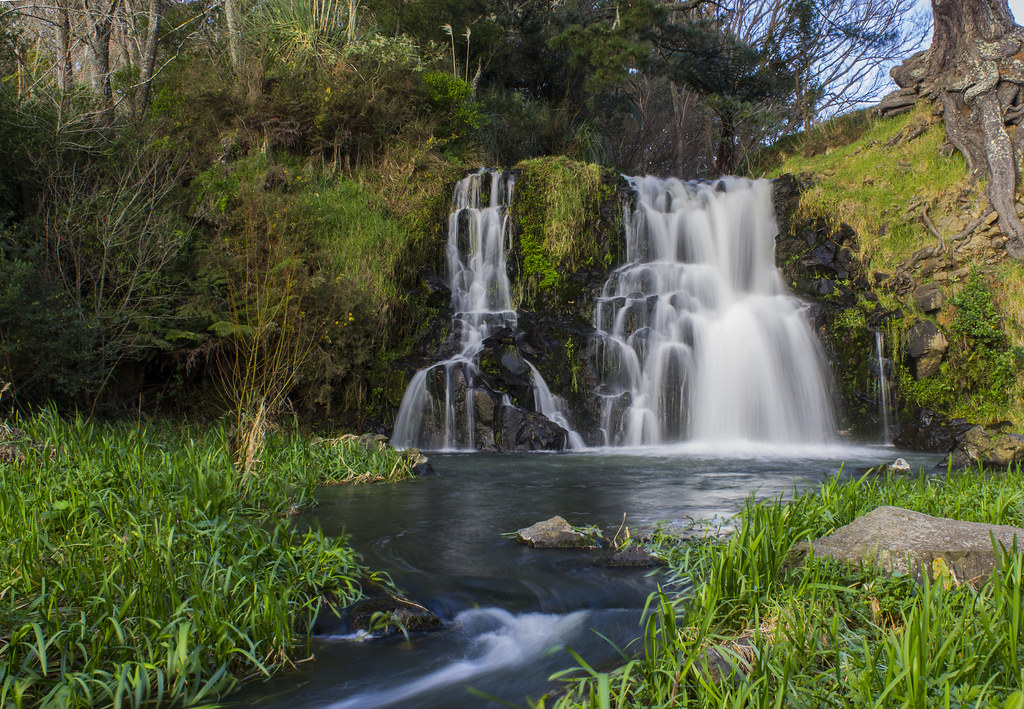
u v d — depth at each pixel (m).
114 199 12.21
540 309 16.39
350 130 17.92
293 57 18.09
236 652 3.85
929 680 2.85
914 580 3.93
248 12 19.61
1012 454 10.00
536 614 4.66
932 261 16.20
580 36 23.53
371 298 14.15
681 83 29.27
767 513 5.16
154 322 11.82
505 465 11.04
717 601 3.95
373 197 16.45
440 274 16.98
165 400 12.65
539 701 3.30
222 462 7.51
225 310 12.41
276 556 4.95
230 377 12.40
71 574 4.17
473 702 3.50
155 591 3.95
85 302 11.62
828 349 14.88
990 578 3.72
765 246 17.55
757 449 13.55
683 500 8.04
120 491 6.12
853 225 17.30
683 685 3.12
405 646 4.19
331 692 3.61
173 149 14.86
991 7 17.61
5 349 9.08
